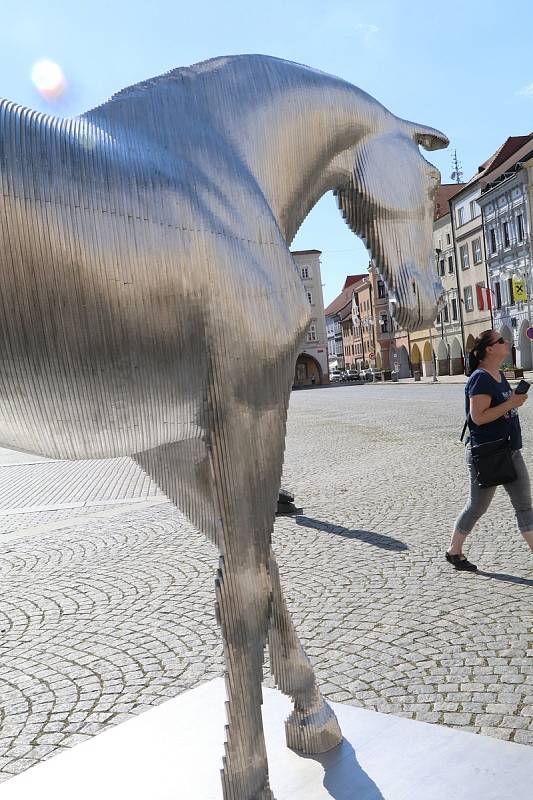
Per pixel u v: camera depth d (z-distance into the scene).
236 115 1.76
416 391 32.81
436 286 2.15
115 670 3.61
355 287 78.00
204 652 3.78
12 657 3.89
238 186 1.66
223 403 1.63
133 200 1.44
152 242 1.46
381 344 66.75
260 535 1.74
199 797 2.07
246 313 1.61
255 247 1.66
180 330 1.51
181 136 1.61
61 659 3.81
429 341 54.94
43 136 1.38
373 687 3.19
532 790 2.06
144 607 4.60
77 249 1.36
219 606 1.69
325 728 2.25
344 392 40.41
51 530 7.28
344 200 2.09
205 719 2.50
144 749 2.33
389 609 4.20
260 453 1.71
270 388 1.70
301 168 1.90
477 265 46.00
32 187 1.33
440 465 9.53
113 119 1.54
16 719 3.13
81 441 1.53
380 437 13.77
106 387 1.46
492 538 5.57
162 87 1.65
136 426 1.57
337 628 3.96
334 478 9.23
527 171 38.31
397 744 2.29
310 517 6.91
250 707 1.73
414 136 2.20
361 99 2.03
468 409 4.77
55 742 2.90
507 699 2.99
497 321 43.62
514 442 4.73
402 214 2.08
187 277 1.50
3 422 1.44
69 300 1.36
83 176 1.39
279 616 2.14
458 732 2.37
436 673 3.29
